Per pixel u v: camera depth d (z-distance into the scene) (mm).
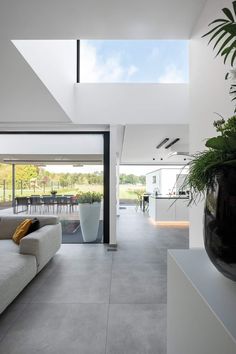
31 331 2277
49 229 3986
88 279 3492
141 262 4258
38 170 7613
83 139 6062
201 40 2201
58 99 3881
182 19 2291
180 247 5309
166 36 2557
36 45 2873
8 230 4375
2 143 6105
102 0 2006
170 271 1404
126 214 11359
